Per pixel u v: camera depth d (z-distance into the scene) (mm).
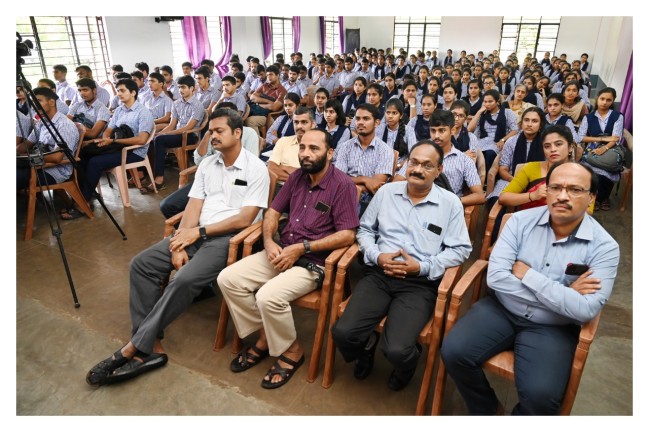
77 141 3062
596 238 1334
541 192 1925
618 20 8734
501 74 6922
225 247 1849
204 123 4340
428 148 1581
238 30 9023
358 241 1739
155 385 1668
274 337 1622
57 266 2549
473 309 1477
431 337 1458
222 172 2008
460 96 6297
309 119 2658
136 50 6727
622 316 2072
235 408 1560
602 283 1272
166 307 1692
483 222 3150
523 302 1360
